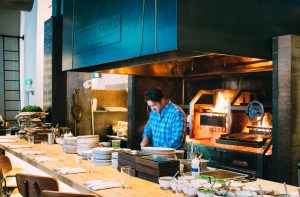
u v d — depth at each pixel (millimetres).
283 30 3988
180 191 2445
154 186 2641
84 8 4793
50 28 7613
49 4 9930
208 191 2205
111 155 3549
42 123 6934
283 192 2408
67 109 7527
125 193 2443
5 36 12164
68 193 2240
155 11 3369
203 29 3256
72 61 5137
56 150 4750
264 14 3826
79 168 3307
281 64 3783
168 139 4102
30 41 10883
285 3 4012
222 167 4492
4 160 3816
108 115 7965
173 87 6230
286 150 3740
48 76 7738
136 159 2959
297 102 3758
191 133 5398
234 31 3520
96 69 5133
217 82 5688
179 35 3100
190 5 3178
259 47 3762
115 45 4039
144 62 4094
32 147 5078
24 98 11961
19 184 2848
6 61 12305
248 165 4184
